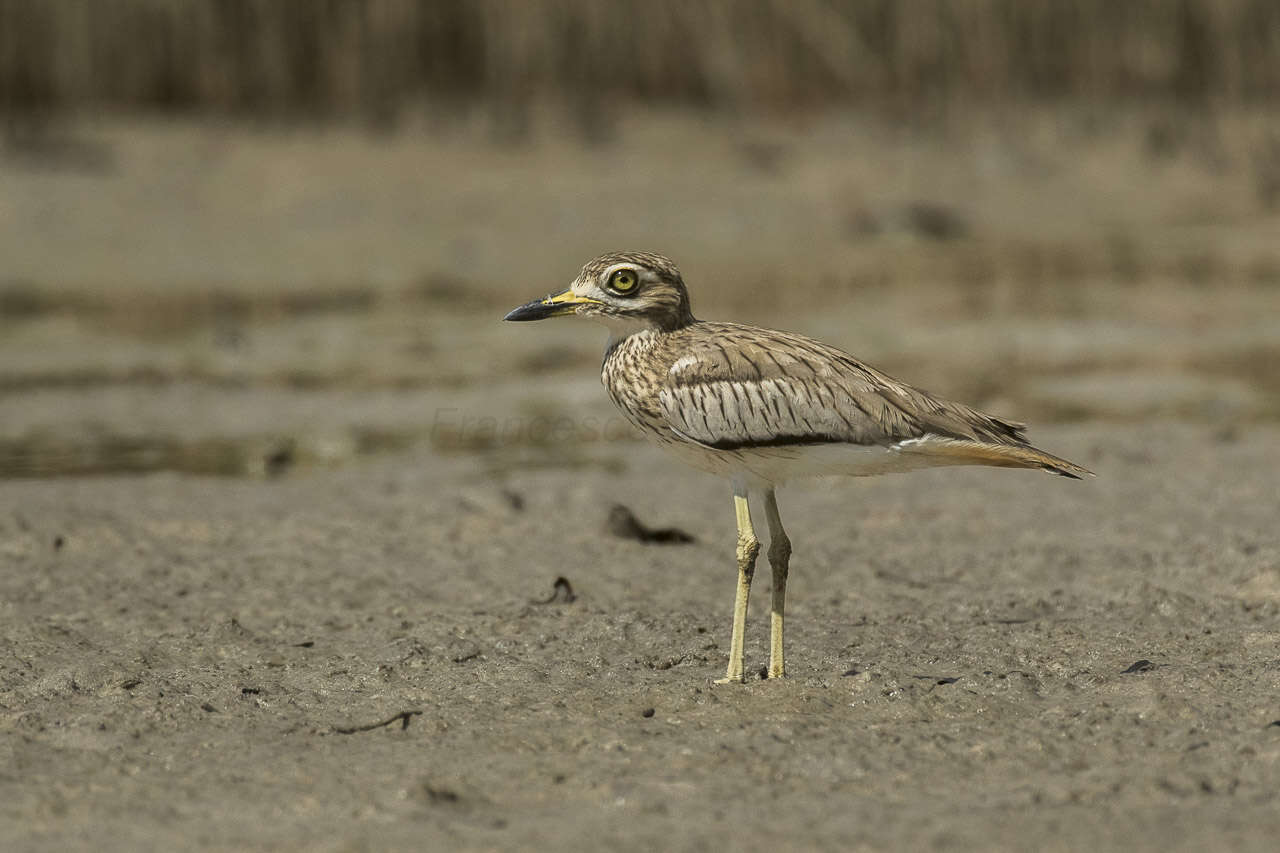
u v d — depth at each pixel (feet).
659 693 26.48
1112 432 49.44
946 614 31.60
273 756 23.97
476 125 104.53
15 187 88.48
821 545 37.55
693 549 37.47
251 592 33.91
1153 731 24.09
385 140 101.24
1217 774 22.24
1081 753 23.34
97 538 37.88
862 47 112.57
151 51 105.60
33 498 41.91
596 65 109.50
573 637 30.35
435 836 20.48
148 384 57.72
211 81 105.60
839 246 87.10
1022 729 24.38
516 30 106.52
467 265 80.59
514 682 27.55
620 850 19.93
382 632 30.99
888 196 96.32
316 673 28.35
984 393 55.52
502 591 33.96
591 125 104.99
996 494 42.06
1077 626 30.30
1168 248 86.74
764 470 26.21
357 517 40.04
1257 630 29.50
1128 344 63.57
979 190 100.22
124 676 27.78
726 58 112.06
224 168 94.68
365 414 53.52
